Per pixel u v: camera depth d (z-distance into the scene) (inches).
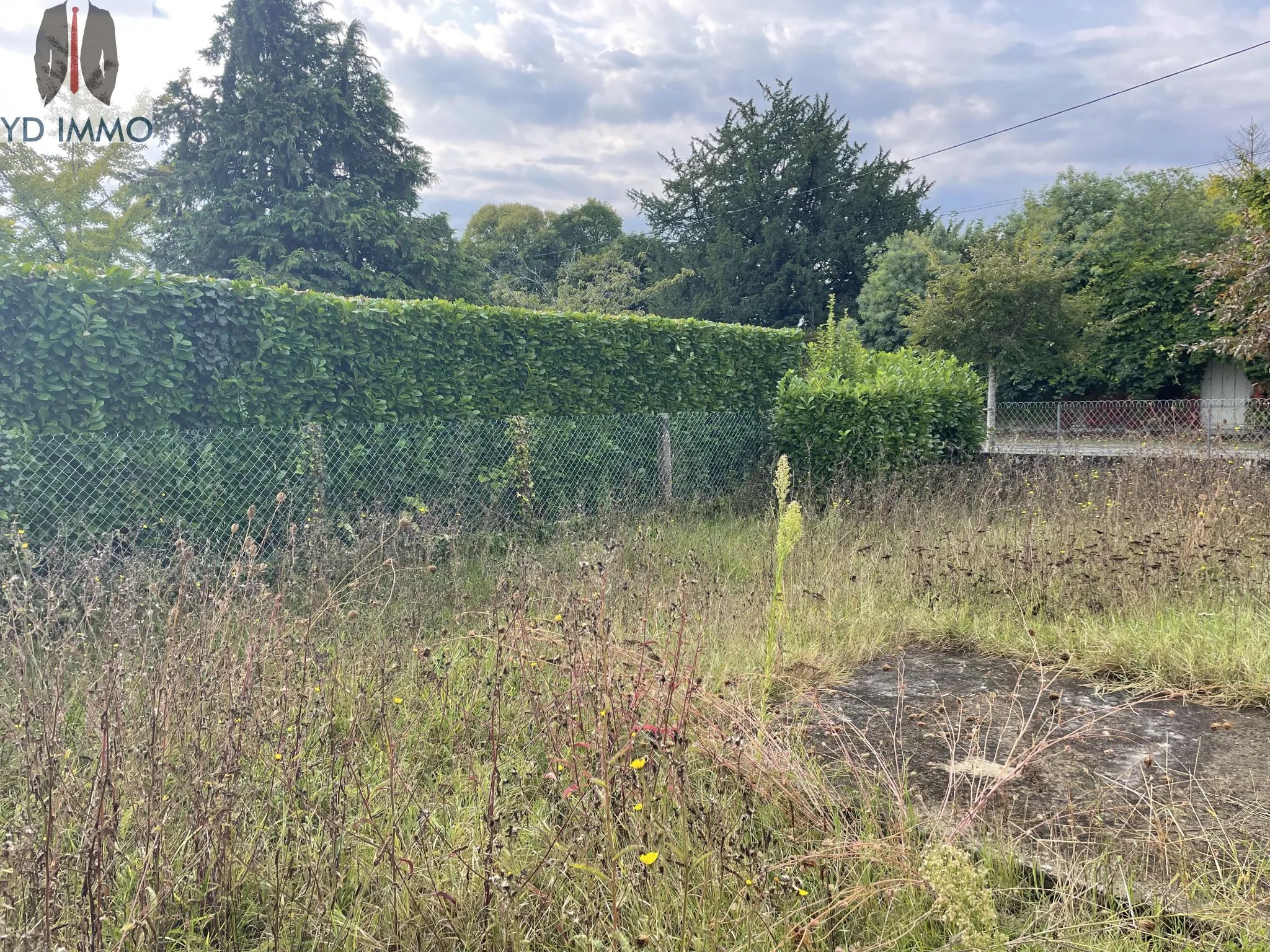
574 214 1459.2
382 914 78.2
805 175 1205.1
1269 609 164.6
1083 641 156.3
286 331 229.6
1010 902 81.3
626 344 334.0
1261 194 412.8
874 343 979.3
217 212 723.4
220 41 756.0
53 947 62.4
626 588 165.8
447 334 274.7
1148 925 72.6
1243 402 425.4
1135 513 239.6
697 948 70.7
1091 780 103.7
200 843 79.0
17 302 178.5
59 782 79.3
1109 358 859.4
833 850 84.0
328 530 200.2
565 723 99.7
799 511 110.3
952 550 220.7
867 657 158.9
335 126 779.4
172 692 89.6
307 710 104.5
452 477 255.1
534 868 78.7
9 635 94.0
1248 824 91.0
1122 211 888.3
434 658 129.6
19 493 173.3
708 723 104.0
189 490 201.2
